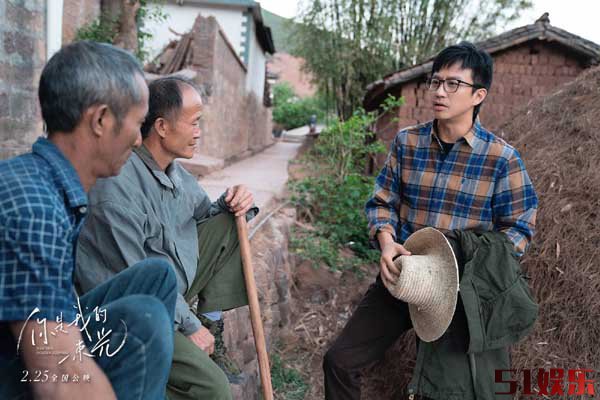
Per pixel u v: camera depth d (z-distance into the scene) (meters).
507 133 4.06
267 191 5.69
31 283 1.09
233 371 2.55
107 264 1.76
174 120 1.85
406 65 13.34
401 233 2.46
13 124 3.92
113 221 1.72
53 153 1.25
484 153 2.24
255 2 12.60
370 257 5.25
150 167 1.88
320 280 4.49
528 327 2.11
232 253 2.21
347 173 6.67
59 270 1.13
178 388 1.77
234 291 2.21
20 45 3.92
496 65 8.77
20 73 3.95
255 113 14.66
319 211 6.10
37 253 1.10
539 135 3.68
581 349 2.58
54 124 1.25
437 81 2.22
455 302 1.97
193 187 2.19
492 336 2.09
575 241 2.79
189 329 1.84
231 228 2.21
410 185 2.40
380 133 9.25
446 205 2.31
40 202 1.14
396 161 2.45
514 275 2.10
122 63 1.26
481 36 13.37
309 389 3.21
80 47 1.24
